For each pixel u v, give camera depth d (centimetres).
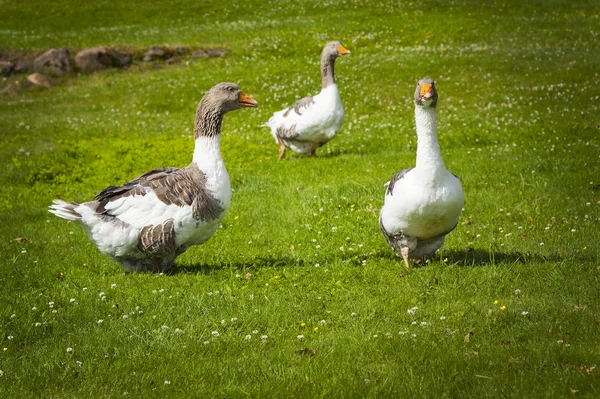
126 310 965
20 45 3712
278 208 1541
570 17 3919
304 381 739
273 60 3428
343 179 1736
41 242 1369
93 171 1969
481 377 722
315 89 2919
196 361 800
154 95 3041
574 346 781
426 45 3544
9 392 738
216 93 1066
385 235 1107
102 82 3353
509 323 870
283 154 2011
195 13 4553
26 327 916
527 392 686
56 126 2636
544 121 2200
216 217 1077
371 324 891
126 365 795
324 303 974
